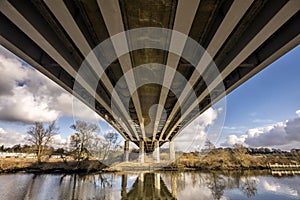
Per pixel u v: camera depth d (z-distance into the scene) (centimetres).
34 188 2645
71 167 3962
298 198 2502
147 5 731
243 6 640
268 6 688
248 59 1102
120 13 695
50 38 840
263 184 3228
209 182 3278
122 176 3600
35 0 700
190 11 677
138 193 2517
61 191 2517
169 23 806
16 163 4041
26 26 721
